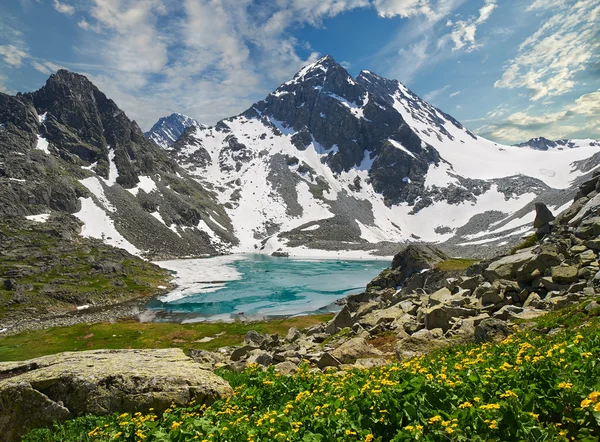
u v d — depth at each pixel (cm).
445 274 6216
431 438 671
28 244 13350
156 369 1465
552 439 618
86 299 9519
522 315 2502
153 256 18162
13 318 7900
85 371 1399
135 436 968
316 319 7262
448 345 2381
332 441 713
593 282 2656
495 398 771
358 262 18625
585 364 860
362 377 1205
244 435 786
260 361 2919
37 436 1157
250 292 10988
